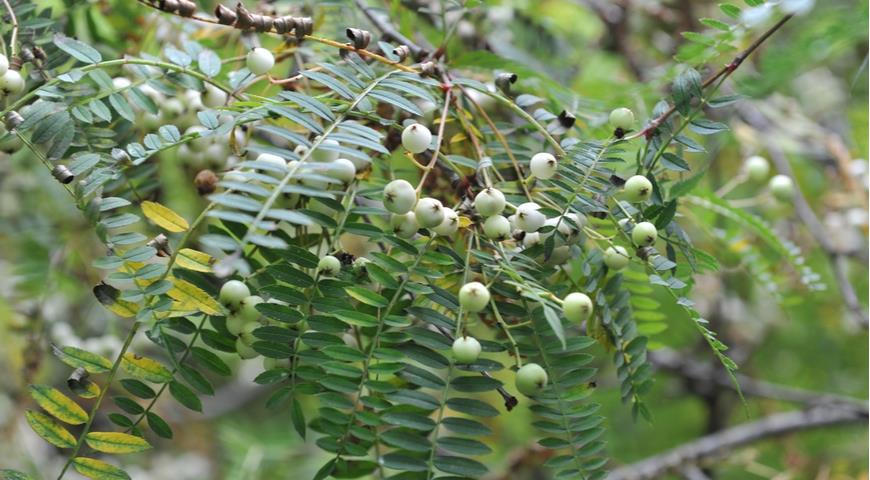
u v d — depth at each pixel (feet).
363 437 1.72
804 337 4.00
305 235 1.84
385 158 1.96
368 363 1.71
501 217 1.76
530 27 2.90
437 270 1.78
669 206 1.82
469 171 1.93
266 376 1.73
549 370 1.77
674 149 2.03
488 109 2.21
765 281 2.46
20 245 2.60
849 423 3.59
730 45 2.08
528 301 1.77
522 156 1.95
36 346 2.55
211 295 1.74
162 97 1.98
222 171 1.93
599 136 2.16
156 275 1.70
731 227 2.44
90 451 1.76
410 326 1.75
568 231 1.79
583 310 1.68
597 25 3.86
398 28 2.29
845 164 3.38
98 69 1.88
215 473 3.76
